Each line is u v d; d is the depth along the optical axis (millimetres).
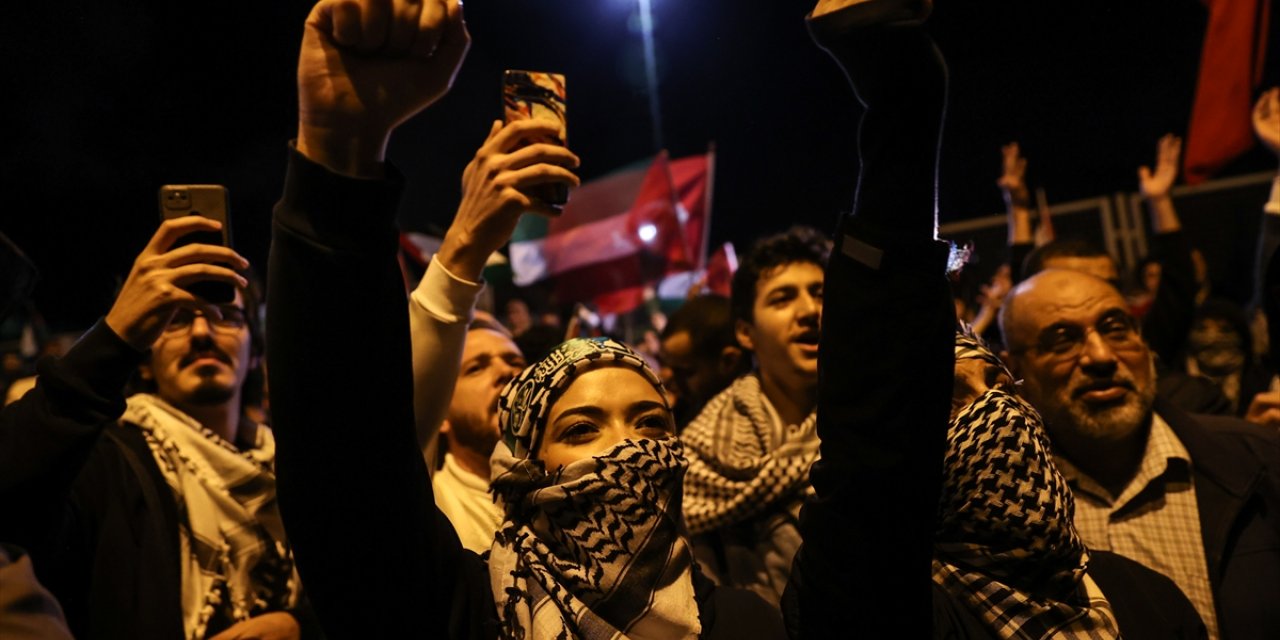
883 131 1565
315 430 1543
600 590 1790
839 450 1569
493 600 1844
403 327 1566
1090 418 2838
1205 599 2697
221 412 3100
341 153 1464
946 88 1553
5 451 2004
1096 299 2877
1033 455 1875
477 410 2885
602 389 1925
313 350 1501
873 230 1552
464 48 1464
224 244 2264
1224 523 2732
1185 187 6375
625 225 6641
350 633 1655
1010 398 1945
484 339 2990
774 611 1934
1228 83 6191
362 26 1391
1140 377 2854
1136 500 2863
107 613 2471
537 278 6738
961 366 2029
